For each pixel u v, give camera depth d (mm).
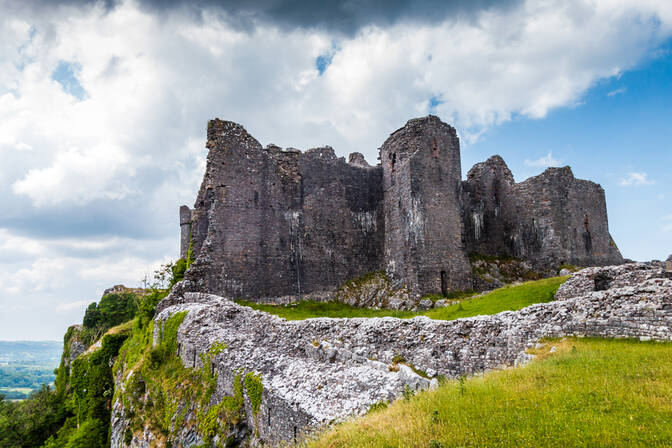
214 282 34000
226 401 17125
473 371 14828
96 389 38688
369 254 42031
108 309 63781
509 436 7762
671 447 6688
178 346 25141
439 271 36781
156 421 21234
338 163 42406
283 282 37500
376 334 17875
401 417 9500
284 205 38875
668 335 11984
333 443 9055
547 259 39438
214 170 35469
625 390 9086
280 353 17891
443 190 38562
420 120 38719
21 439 45719
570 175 41188
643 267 21156
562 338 13867
